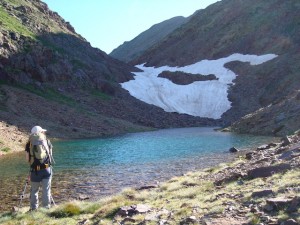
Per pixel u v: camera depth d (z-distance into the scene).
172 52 182.12
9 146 54.59
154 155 40.31
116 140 63.00
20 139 60.28
